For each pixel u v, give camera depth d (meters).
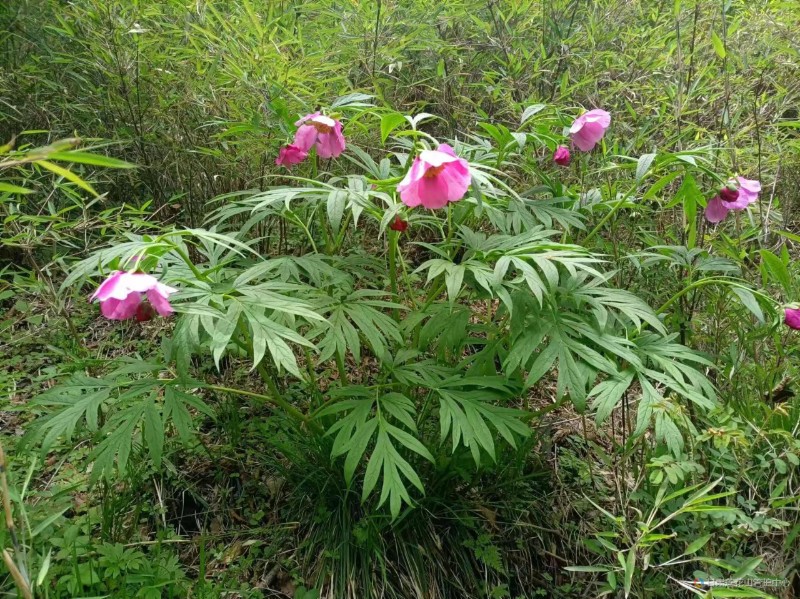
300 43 2.67
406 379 1.86
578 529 2.20
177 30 2.79
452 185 1.64
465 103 3.41
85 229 2.28
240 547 2.11
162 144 3.08
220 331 1.51
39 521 1.81
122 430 1.65
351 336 1.75
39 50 3.52
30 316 2.82
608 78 3.27
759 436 1.88
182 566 2.02
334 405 1.81
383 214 1.89
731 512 1.64
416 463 2.09
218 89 2.74
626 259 2.43
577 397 1.67
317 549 2.11
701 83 2.78
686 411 1.99
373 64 2.94
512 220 2.03
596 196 2.30
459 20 3.61
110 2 2.72
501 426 1.76
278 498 2.27
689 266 2.13
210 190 3.09
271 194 1.87
